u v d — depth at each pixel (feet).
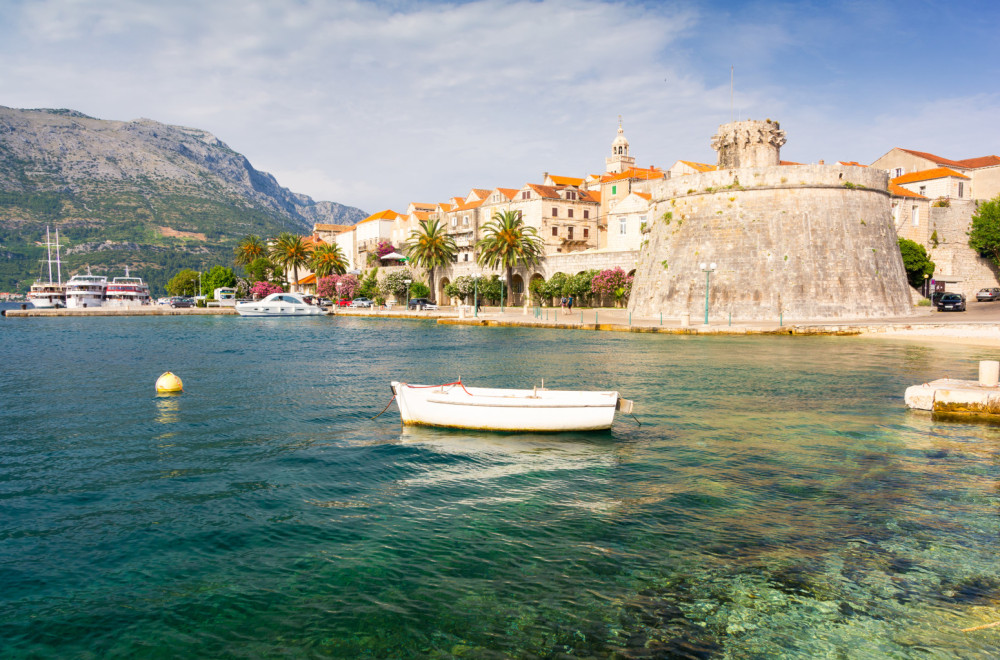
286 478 43.11
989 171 249.55
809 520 34.58
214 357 120.06
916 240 226.58
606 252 249.34
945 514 35.37
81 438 54.75
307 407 68.85
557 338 151.33
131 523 34.86
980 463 45.32
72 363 110.73
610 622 24.38
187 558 30.32
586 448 50.62
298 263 417.49
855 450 49.16
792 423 58.80
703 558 29.89
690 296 187.11
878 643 22.98
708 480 41.91
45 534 33.35
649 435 54.75
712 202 187.83
